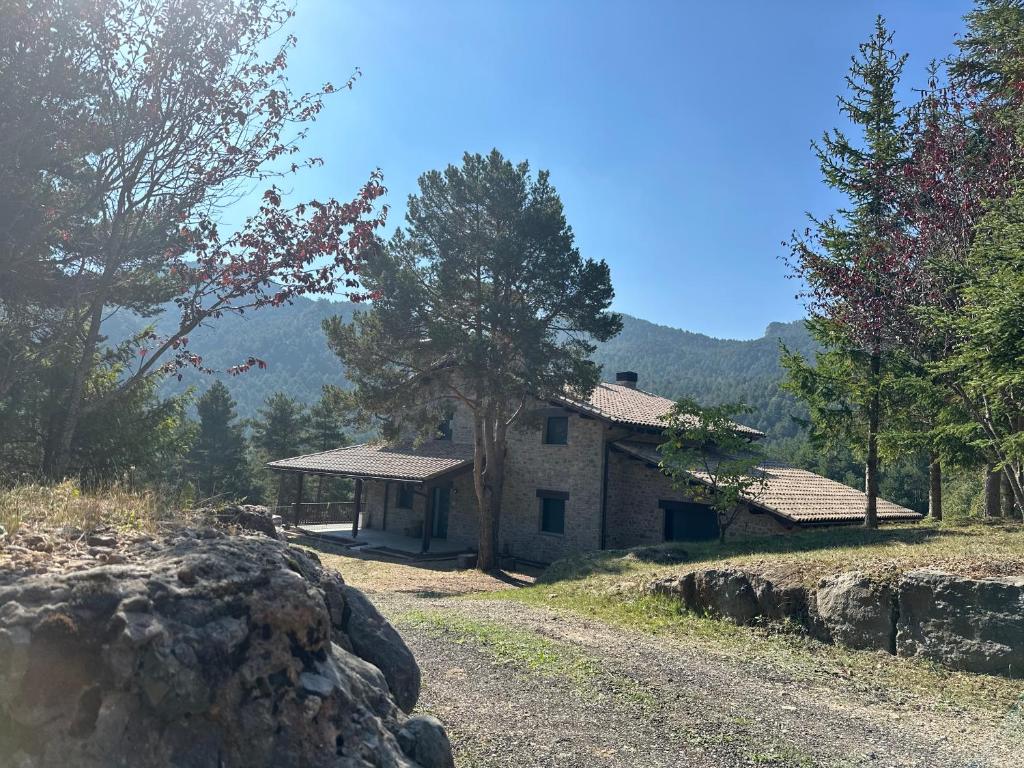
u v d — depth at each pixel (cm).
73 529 464
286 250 895
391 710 430
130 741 313
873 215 1556
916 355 1489
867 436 1656
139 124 810
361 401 2108
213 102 838
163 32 819
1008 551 1084
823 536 1556
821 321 1614
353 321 2145
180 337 920
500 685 707
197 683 334
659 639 1038
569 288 2130
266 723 350
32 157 799
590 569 1648
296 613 389
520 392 2056
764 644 1037
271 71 898
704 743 589
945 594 938
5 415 1376
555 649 866
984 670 877
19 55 747
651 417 2411
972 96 1445
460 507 2742
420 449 2903
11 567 363
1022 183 1126
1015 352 1014
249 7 859
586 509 2300
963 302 1298
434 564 2350
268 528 673
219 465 4706
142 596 342
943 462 1628
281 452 5022
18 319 983
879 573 1034
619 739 586
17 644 304
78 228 916
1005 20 1533
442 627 957
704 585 1222
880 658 957
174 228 899
